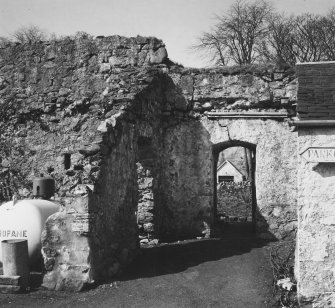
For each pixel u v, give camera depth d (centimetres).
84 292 793
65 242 807
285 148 1216
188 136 1261
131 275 879
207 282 837
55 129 1324
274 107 1235
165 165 1266
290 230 1195
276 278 832
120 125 953
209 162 1248
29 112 1345
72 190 810
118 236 933
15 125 1354
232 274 872
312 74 917
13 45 1416
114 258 902
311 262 736
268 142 1223
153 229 1141
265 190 1212
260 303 754
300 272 740
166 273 886
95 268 816
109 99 1079
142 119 1102
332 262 730
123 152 972
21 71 1396
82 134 1298
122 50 1334
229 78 1250
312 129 745
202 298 771
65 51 1373
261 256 974
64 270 804
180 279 852
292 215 1198
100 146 844
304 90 852
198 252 1025
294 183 1207
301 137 750
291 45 3167
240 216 1745
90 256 802
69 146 1303
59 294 787
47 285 807
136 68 1270
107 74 1337
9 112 1360
